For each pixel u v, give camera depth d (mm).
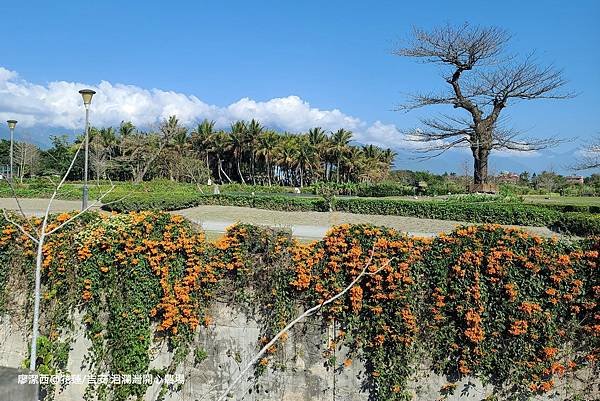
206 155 62594
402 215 20031
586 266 6754
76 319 8297
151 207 20219
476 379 6988
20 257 8484
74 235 8383
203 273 7844
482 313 6914
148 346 7996
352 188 35656
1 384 4566
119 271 8078
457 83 29891
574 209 19141
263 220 17953
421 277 7188
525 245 6914
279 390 7617
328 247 7449
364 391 7340
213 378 7875
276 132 66688
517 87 28500
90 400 8102
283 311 7539
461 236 7184
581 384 6703
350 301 7312
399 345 7102
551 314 6750
